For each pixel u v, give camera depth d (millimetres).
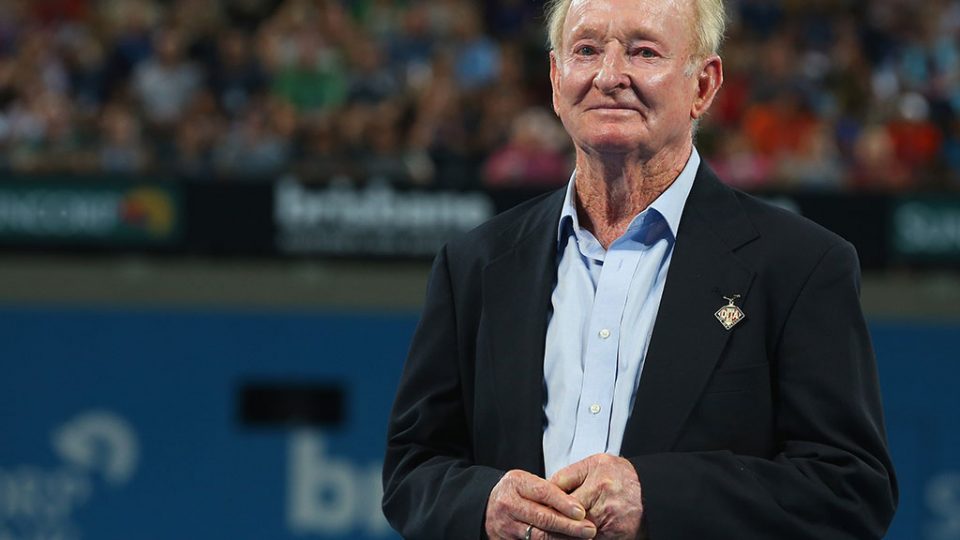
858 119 31000
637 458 5949
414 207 25812
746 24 33875
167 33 31797
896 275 25812
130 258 26156
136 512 26016
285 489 26219
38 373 26172
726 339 6164
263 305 26359
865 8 34938
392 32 32344
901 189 25516
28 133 28875
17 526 25969
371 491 26234
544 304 6531
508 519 5969
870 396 6234
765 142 29891
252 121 29078
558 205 6793
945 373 26062
